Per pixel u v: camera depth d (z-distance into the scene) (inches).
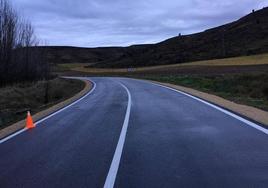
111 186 262.4
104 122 576.7
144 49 7229.3
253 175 275.0
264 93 1170.0
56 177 292.7
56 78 2518.5
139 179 275.7
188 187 253.0
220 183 259.3
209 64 3619.6
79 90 1557.6
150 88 1349.7
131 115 639.8
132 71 3934.5
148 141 413.4
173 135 440.8
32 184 277.7
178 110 672.4
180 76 2165.4
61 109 808.3
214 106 701.9
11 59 1718.8
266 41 5265.8
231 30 6555.1
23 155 380.2
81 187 264.2
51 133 506.0
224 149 358.6
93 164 326.3
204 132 449.7
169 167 304.8
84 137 459.8
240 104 720.3
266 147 359.6
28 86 1630.2
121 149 379.6
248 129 453.7
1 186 276.5
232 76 1748.3
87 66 6806.1
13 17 1731.1
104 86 1653.5
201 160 322.7
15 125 610.9
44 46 2349.9
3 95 1184.2
